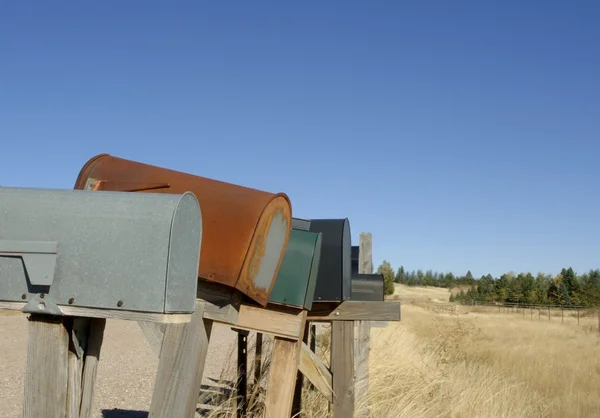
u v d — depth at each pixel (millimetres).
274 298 3840
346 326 5168
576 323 29766
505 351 15109
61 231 2141
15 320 16094
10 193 2215
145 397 7840
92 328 2293
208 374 9688
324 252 5078
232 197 3402
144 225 2119
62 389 2137
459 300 51844
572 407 8906
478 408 7125
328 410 5855
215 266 3225
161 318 2092
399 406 6133
